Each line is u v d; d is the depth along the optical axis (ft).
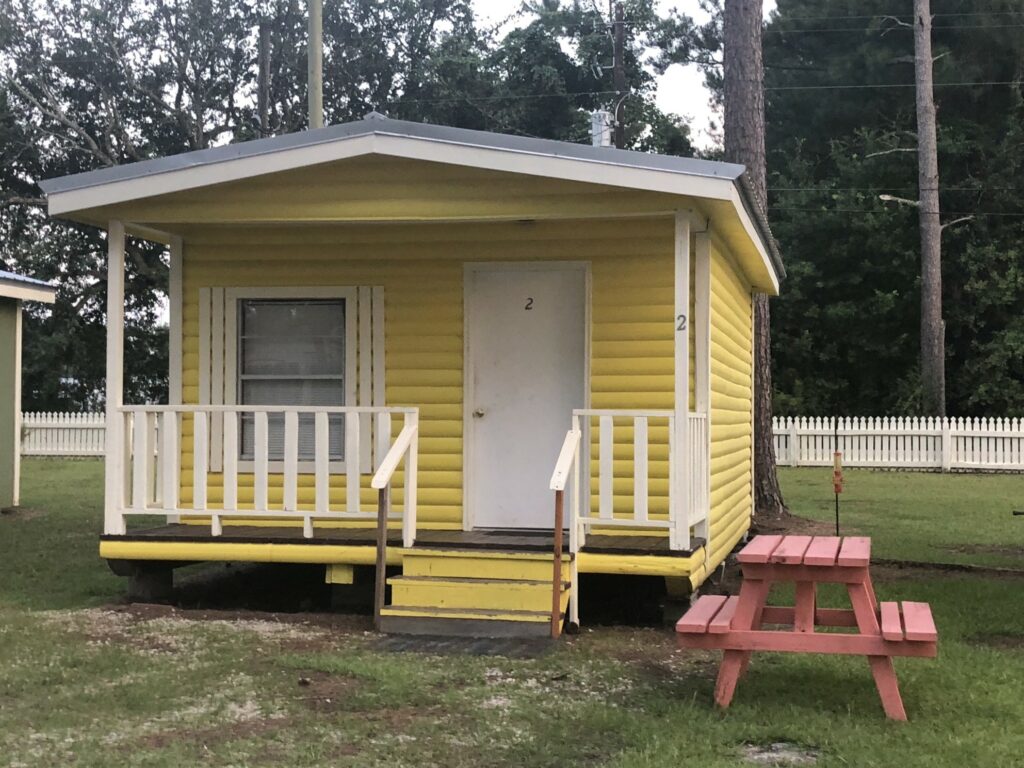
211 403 28.81
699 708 17.88
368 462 28.12
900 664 20.72
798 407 94.43
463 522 27.91
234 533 26.68
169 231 28.94
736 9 46.34
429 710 17.71
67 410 110.63
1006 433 75.41
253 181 25.29
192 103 113.09
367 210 24.80
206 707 17.87
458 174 24.45
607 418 24.81
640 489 24.16
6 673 19.95
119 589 29.27
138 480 26.45
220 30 110.73
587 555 24.27
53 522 44.65
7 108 104.53
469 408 28.04
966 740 16.16
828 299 96.84
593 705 17.93
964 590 29.12
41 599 27.84
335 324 28.89
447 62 110.93
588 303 27.45
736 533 35.76
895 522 46.19
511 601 23.45
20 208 109.40
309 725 16.90
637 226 27.25
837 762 15.24
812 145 105.70
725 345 31.78
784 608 20.27
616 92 107.96
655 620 25.52
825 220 94.79
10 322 49.01
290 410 25.89
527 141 23.57
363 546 25.52
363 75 113.80
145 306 113.09
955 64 94.68
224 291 28.84
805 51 107.04
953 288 93.66
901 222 93.76
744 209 26.73
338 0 112.68
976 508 51.83
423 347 28.27
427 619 23.22
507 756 15.55
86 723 17.07
